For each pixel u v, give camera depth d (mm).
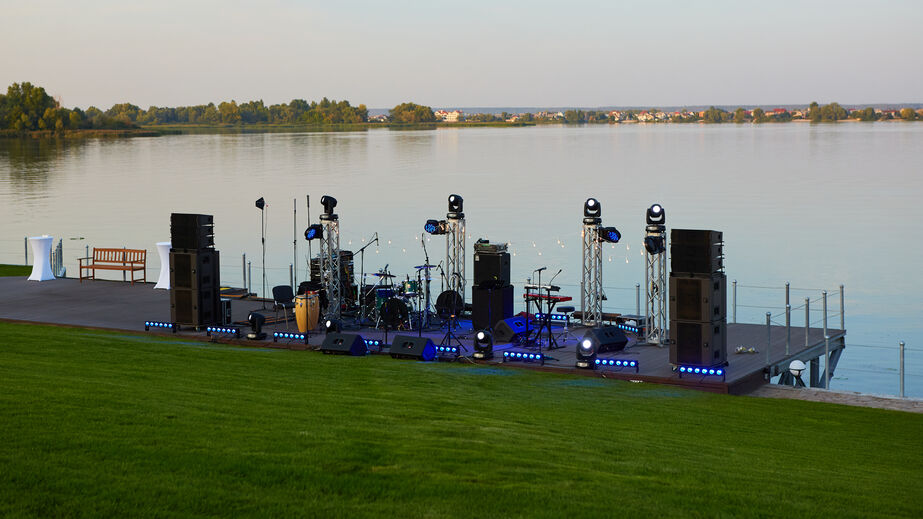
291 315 28578
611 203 80500
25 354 19094
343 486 10781
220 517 9648
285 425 13500
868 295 43531
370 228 65250
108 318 27484
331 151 167125
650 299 25125
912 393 28000
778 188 93438
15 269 38969
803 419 17766
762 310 40500
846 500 11789
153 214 75438
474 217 71250
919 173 109875
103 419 12953
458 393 18125
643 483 11805
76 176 114625
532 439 13922
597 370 21594
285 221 70000
